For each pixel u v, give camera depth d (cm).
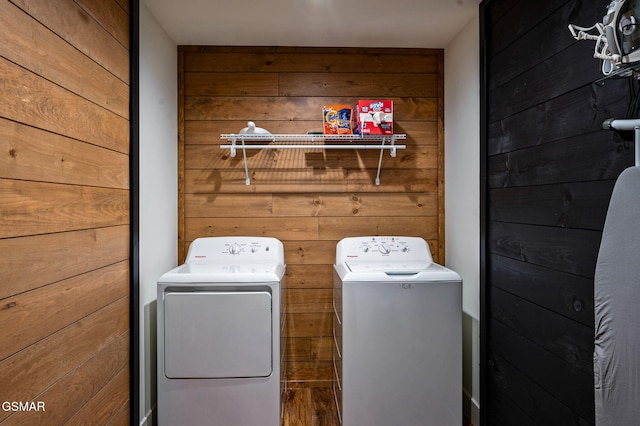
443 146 265
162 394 189
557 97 144
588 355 128
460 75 238
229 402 190
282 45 258
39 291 114
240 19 221
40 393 115
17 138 105
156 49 219
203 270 205
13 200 103
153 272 211
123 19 169
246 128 235
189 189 258
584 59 129
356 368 192
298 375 262
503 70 185
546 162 151
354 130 260
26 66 108
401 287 193
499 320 190
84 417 138
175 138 251
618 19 96
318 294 263
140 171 193
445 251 264
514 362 176
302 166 262
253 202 261
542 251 154
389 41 253
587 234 128
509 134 179
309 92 262
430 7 209
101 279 150
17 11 104
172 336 189
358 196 263
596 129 123
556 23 144
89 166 141
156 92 218
